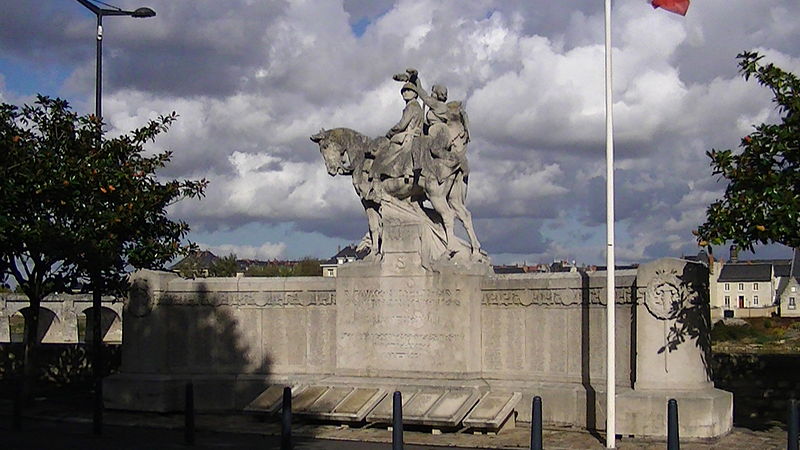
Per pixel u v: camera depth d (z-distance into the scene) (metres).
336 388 20.33
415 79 21.75
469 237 21.20
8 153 21.19
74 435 18.77
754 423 19.31
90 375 26.92
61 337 70.25
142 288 22.41
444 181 20.67
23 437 18.47
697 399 17.12
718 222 15.87
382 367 20.81
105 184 21.66
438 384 19.86
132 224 22.44
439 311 20.41
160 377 22.03
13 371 27.67
